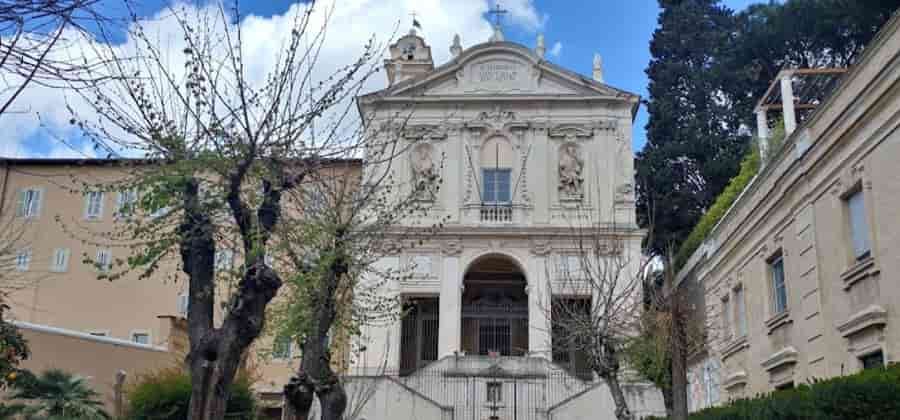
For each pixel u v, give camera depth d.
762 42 49.62
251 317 11.49
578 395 30.55
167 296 40.47
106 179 41.53
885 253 15.87
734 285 26.11
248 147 12.81
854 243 17.66
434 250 39.88
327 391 16.81
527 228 39.62
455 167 41.41
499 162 41.81
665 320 22.36
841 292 17.91
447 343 38.31
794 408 12.45
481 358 33.94
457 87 42.88
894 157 15.52
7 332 19.52
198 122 13.02
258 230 12.33
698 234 32.94
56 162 41.91
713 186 46.84
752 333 24.14
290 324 16.83
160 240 12.56
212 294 11.82
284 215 16.94
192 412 10.92
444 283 39.22
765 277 22.94
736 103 50.31
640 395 29.89
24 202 41.44
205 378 11.07
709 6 53.56
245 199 14.19
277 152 13.27
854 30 45.50
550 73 42.88
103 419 21.67
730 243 26.23
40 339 25.83
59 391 21.17
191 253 12.07
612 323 24.22
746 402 15.12
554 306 36.34
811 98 29.67
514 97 42.34
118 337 40.00
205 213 12.52
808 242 19.73
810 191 19.58
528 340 39.19
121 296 40.59
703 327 26.25
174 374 24.34
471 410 32.47
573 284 34.66
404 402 30.31
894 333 15.52
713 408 17.59
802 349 20.12
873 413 11.10
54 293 40.53
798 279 20.41
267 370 37.09
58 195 41.78
